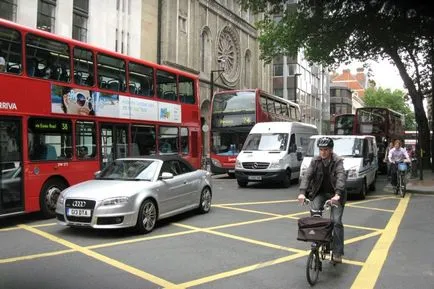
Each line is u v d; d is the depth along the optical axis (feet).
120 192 30.96
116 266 23.65
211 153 85.61
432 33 78.84
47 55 38.40
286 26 87.66
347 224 36.50
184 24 119.03
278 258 25.52
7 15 70.74
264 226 34.96
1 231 32.91
